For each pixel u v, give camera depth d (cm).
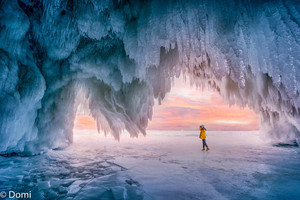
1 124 361
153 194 266
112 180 330
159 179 337
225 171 393
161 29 483
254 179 336
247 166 438
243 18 434
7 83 378
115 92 773
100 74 701
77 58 636
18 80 417
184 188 290
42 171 393
